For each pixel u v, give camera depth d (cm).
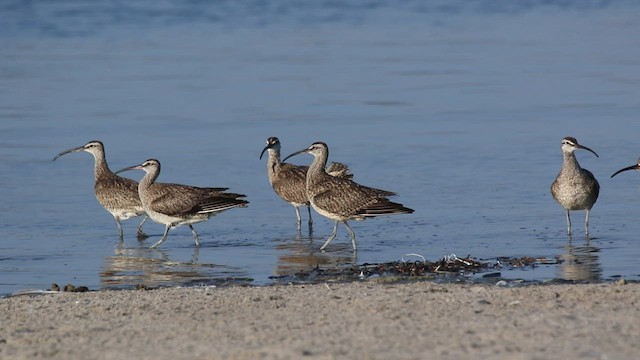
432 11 4650
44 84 3092
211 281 1495
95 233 1872
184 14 4428
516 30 4144
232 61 3475
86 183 2206
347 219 1755
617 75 3222
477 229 1822
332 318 1166
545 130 2591
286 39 3919
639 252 1636
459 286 1338
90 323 1180
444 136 2542
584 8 4738
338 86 3098
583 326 1109
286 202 2100
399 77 3228
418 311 1186
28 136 2536
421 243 1738
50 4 4462
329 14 4516
